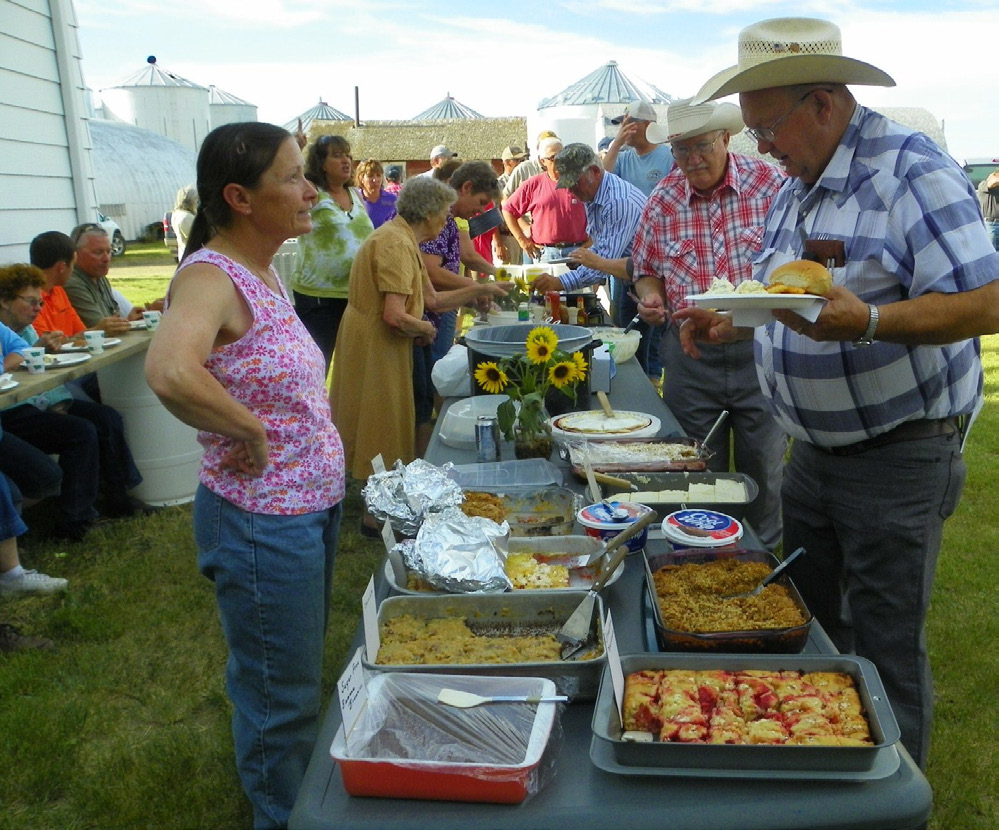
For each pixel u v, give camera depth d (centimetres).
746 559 177
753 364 334
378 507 194
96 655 328
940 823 240
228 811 246
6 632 335
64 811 249
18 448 395
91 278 509
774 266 208
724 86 188
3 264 546
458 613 159
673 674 137
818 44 183
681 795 118
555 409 309
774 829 114
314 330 500
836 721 126
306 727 186
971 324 166
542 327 281
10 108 549
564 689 138
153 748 271
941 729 281
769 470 348
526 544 188
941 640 333
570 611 159
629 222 477
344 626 349
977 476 514
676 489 229
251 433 162
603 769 120
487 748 127
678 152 321
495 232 906
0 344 393
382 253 369
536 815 116
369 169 736
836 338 169
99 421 448
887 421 188
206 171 166
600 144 923
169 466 471
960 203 168
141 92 3167
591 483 217
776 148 191
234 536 172
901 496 192
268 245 175
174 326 152
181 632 346
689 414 349
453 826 115
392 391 385
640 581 182
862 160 183
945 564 400
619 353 393
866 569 202
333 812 118
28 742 274
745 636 146
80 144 629
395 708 133
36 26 577
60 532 434
